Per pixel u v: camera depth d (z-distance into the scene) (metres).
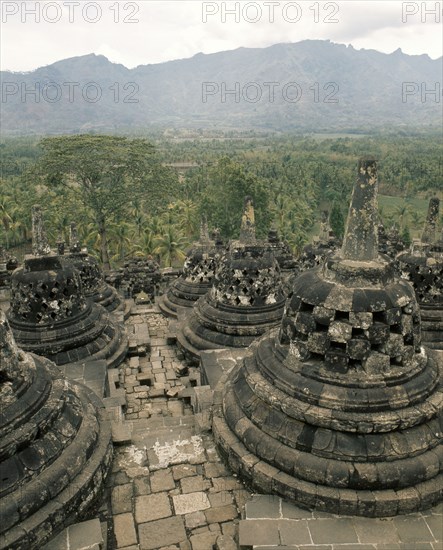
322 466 6.96
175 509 7.40
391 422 6.93
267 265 14.69
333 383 7.25
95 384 11.35
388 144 175.25
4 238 57.66
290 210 63.53
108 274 29.08
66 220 48.22
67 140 36.34
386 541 6.48
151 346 17.08
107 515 7.30
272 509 7.03
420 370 7.57
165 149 171.50
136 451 8.66
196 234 57.69
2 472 6.38
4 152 132.75
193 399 12.02
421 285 13.81
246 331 14.36
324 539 6.52
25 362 7.50
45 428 7.01
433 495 6.83
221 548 6.70
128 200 39.44
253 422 7.91
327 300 7.25
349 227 7.51
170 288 22.72
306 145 180.50
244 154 142.62
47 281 12.95
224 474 8.05
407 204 79.06
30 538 6.22
